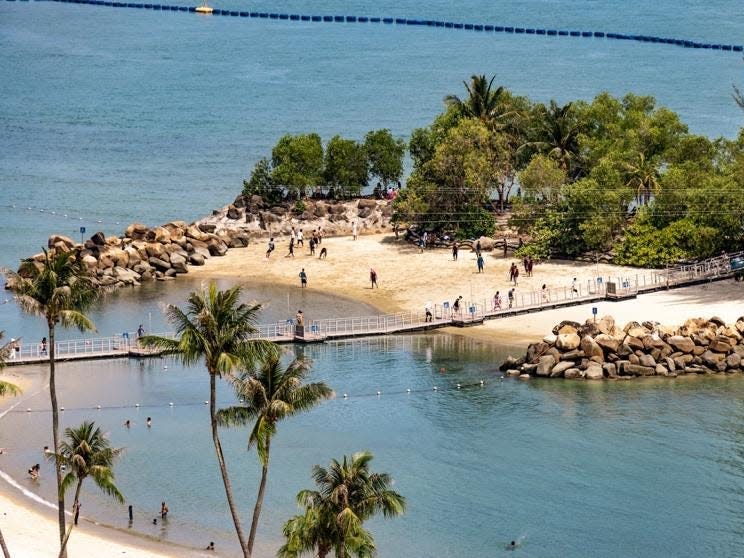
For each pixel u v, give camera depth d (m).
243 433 140.62
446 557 110.44
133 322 183.38
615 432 138.25
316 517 93.38
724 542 112.94
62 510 104.62
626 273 195.75
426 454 133.62
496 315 181.00
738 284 186.00
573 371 156.75
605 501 121.50
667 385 153.12
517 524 116.75
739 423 139.88
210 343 96.25
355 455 97.25
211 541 114.00
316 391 97.25
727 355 158.25
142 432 141.12
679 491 123.31
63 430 141.12
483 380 156.12
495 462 131.12
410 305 188.75
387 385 155.00
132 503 122.50
